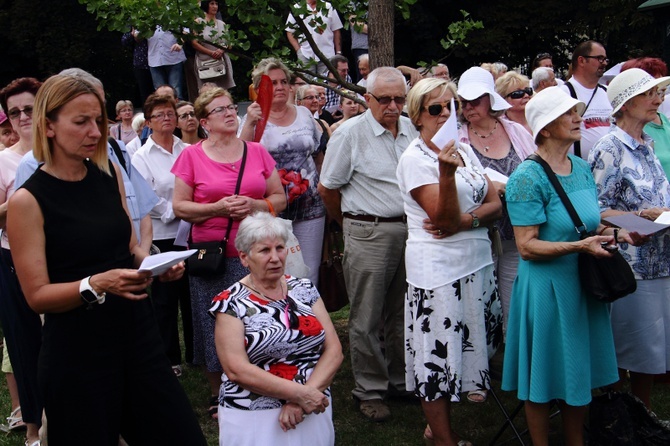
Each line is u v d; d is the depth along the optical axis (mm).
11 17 15297
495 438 4297
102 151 3203
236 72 14594
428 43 15070
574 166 3938
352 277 4859
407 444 4531
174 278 3277
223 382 3500
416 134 4828
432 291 4012
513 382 3998
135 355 3160
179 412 3244
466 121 4789
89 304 2955
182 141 6035
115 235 3123
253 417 3348
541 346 3814
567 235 3809
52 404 3045
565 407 3959
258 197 4824
